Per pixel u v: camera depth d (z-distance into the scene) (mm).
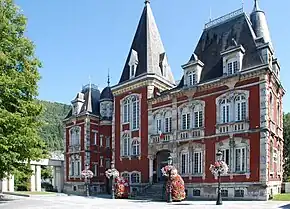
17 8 20969
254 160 29312
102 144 51031
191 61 35719
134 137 40719
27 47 21062
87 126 49781
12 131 18656
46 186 58531
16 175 21281
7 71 19562
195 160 34031
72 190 50156
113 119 43750
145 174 38625
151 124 38875
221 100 32625
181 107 35969
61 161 55062
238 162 30594
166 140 36938
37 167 53219
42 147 22547
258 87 29953
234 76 31453
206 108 33719
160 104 38344
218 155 27297
